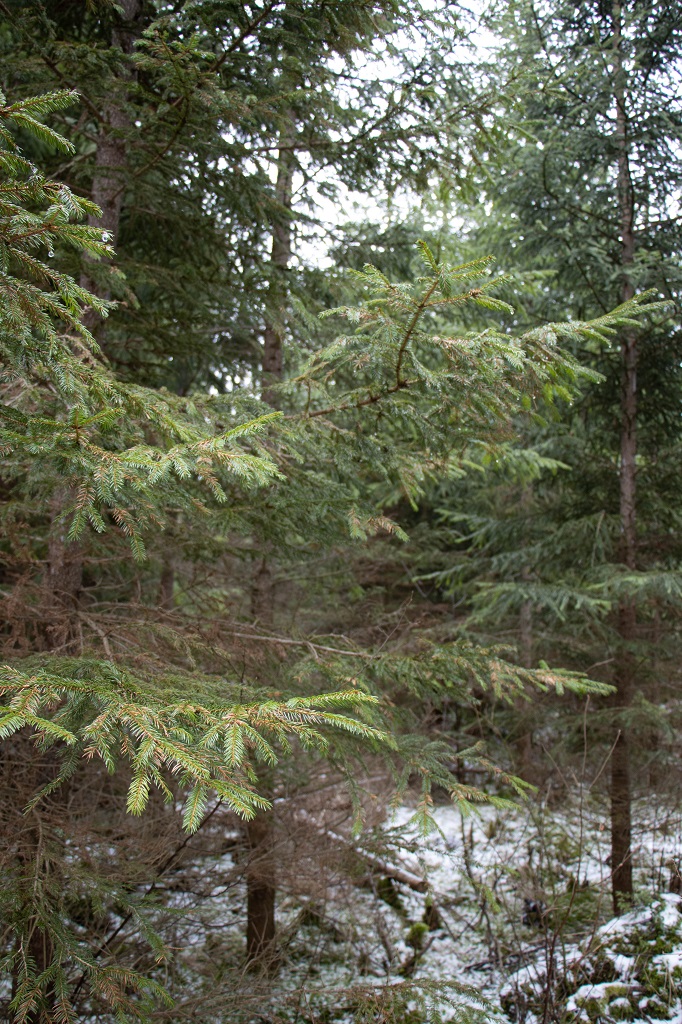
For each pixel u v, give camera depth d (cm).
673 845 635
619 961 488
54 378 261
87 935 357
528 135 444
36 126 178
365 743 332
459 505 944
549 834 575
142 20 434
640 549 671
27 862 281
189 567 594
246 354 611
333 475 394
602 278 648
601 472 691
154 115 358
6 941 298
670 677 641
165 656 351
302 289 459
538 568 710
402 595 1047
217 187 415
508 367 287
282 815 497
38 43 340
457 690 371
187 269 421
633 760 636
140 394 284
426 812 277
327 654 385
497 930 543
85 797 444
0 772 312
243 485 306
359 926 591
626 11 636
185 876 445
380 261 525
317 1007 468
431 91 421
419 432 352
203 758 191
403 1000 404
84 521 219
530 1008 462
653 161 623
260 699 291
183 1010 356
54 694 193
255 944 514
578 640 688
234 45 366
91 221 394
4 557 364
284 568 666
